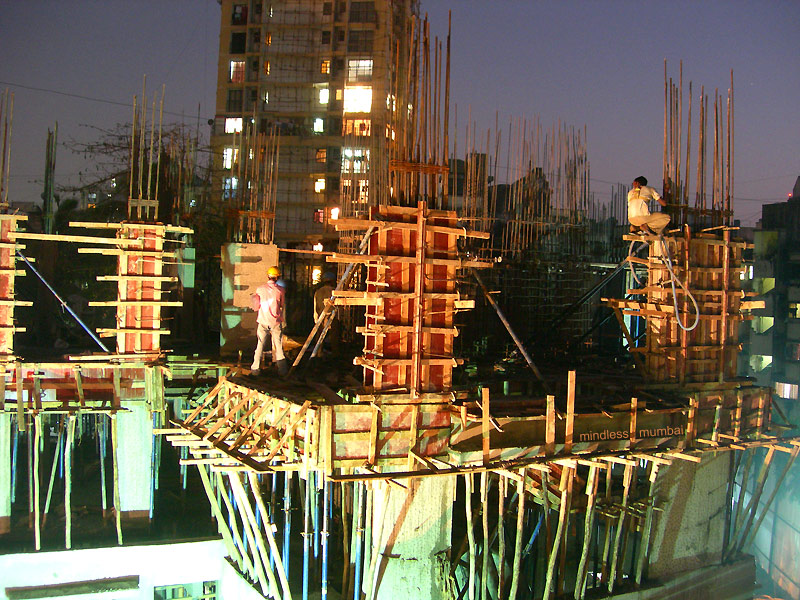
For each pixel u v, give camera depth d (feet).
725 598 47.67
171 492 54.29
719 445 45.06
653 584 44.24
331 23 199.72
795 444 48.52
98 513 48.32
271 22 202.08
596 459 38.06
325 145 194.18
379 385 34.76
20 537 44.04
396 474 32.40
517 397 41.34
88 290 97.55
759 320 126.00
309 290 93.25
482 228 71.67
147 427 45.85
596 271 82.12
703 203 49.06
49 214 73.36
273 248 57.16
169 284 73.72
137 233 46.80
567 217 75.97
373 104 193.98
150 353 46.39
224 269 56.03
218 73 205.98
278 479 55.98
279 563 36.40
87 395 45.65
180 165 70.79
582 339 62.54
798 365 121.08
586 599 41.45
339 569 44.88
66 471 43.01
